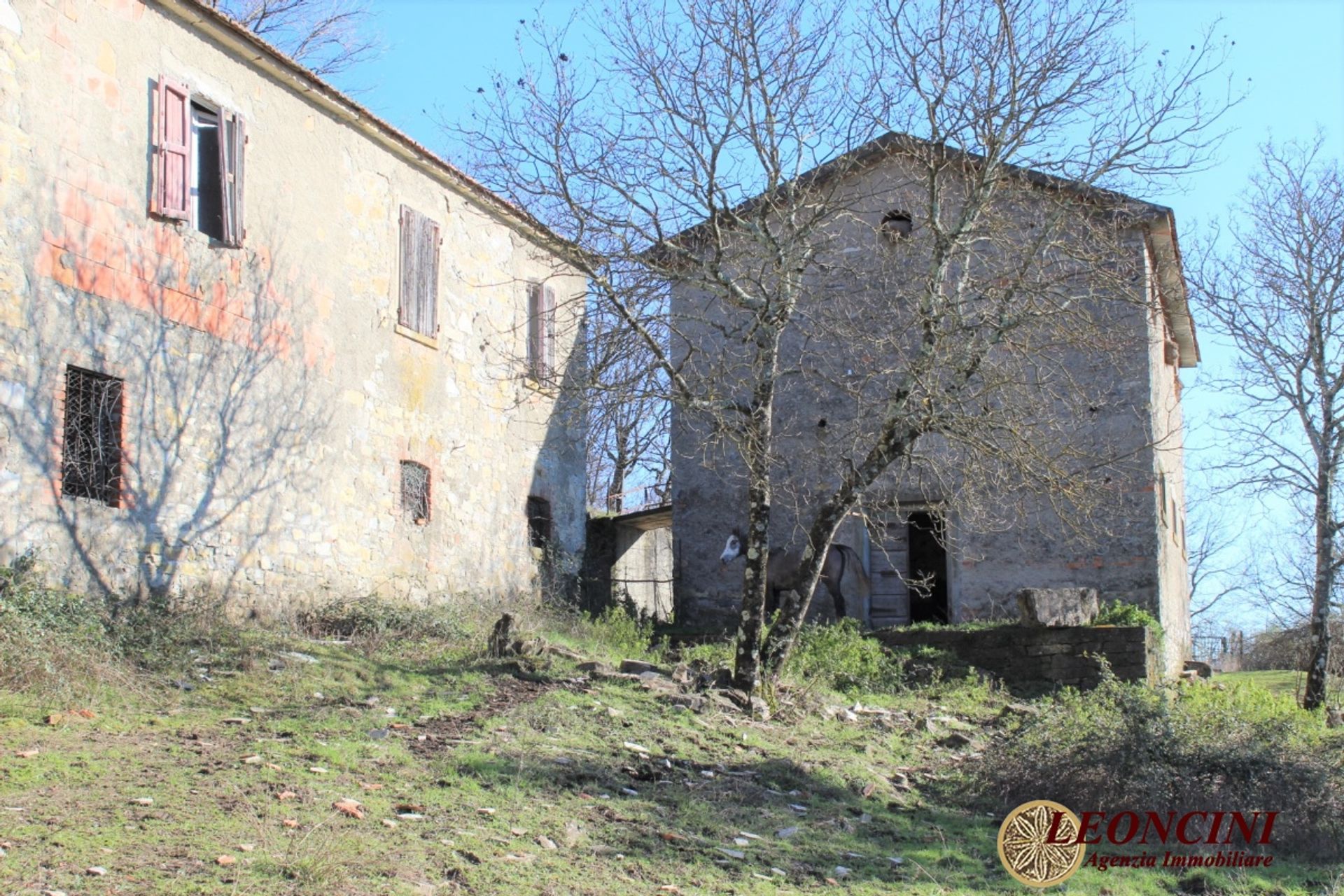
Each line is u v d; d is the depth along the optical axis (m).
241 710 8.25
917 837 7.81
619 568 19.91
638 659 12.81
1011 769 8.92
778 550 17.06
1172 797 8.38
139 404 10.48
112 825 5.61
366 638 11.25
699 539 17.94
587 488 18.42
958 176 15.61
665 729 9.21
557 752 8.06
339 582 12.80
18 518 9.26
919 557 18.95
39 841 5.31
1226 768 8.45
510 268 16.58
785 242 11.44
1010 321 11.12
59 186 9.81
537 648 11.04
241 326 11.70
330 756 7.24
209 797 6.20
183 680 8.76
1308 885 7.42
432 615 12.35
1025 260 11.55
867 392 16.11
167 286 10.85
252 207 11.93
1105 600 15.68
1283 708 12.56
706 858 6.61
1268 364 16.41
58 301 9.73
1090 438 15.77
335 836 5.83
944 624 16.83
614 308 11.26
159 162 10.81
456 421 15.16
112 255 10.29
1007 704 12.52
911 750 10.22
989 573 16.27
